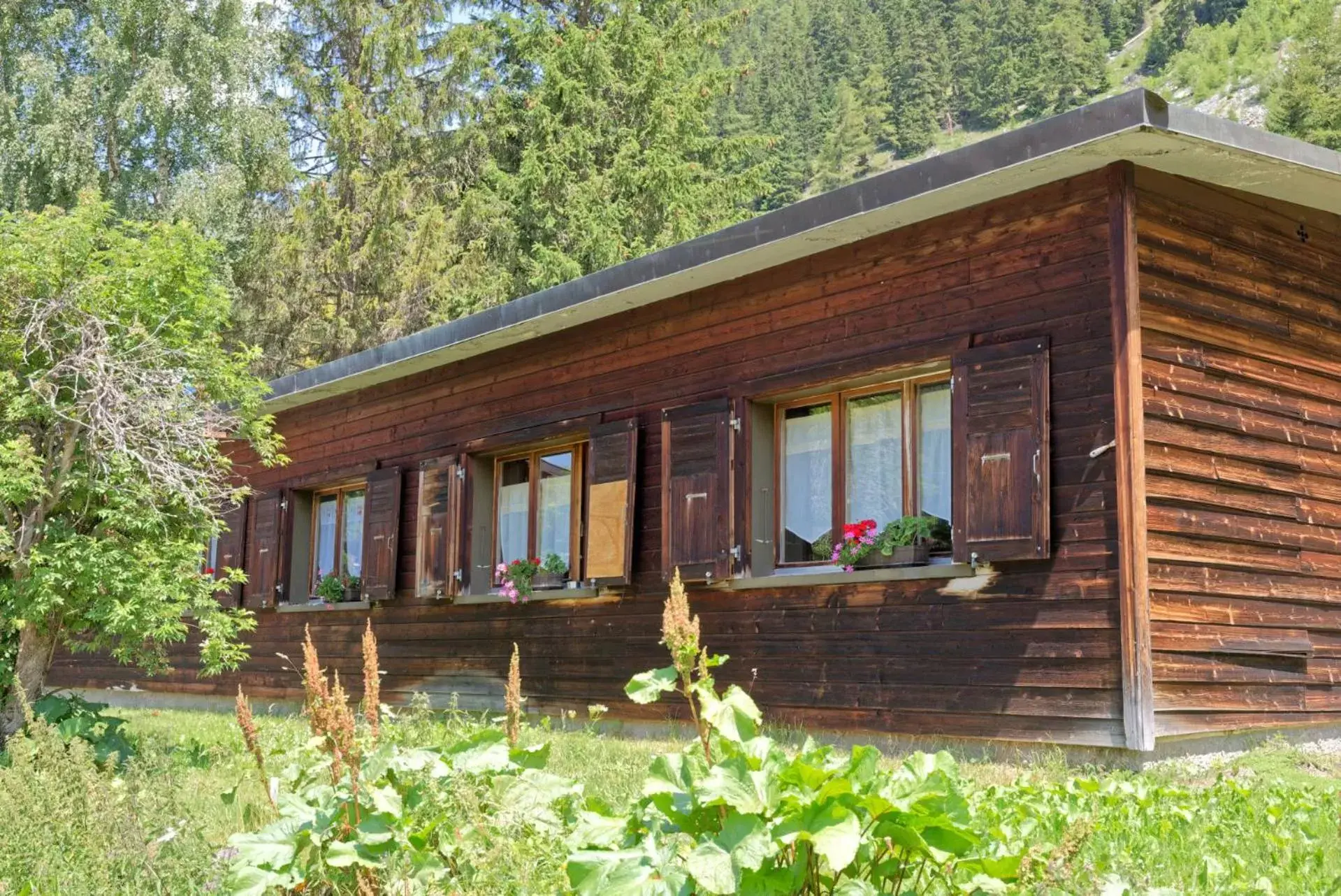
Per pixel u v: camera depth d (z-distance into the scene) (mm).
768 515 9469
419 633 12742
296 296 27609
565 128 26750
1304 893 4176
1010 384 7789
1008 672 7680
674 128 26938
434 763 3787
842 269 8992
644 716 10109
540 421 11539
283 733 7754
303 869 3596
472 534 12141
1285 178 7855
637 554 10367
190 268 9383
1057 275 7730
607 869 2842
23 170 25094
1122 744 7082
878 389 8945
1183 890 3832
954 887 2953
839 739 8578
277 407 15102
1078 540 7438
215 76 26797
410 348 12375
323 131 30359
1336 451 8641
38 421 9141
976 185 7695
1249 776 6906
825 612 8828
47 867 4469
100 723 8438
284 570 14797
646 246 26031
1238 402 7973
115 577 8633
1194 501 7570
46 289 8953
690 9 29766
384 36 28172
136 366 8930
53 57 26203
